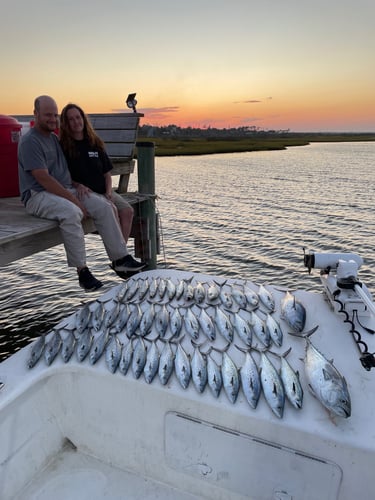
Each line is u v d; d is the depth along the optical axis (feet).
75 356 8.04
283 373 6.99
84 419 8.09
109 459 8.09
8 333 21.42
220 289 10.80
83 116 13.79
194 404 6.72
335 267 9.61
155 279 11.62
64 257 33.83
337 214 52.21
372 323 8.64
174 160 180.55
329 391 6.17
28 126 18.69
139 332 8.76
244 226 46.11
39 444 7.82
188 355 7.80
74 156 13.98
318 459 5.96
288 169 124.06
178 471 7.39
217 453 6.84
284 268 32.01
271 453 6.31
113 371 7.45
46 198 12.34
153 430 7.38
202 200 64.49
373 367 7.17
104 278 29.27
